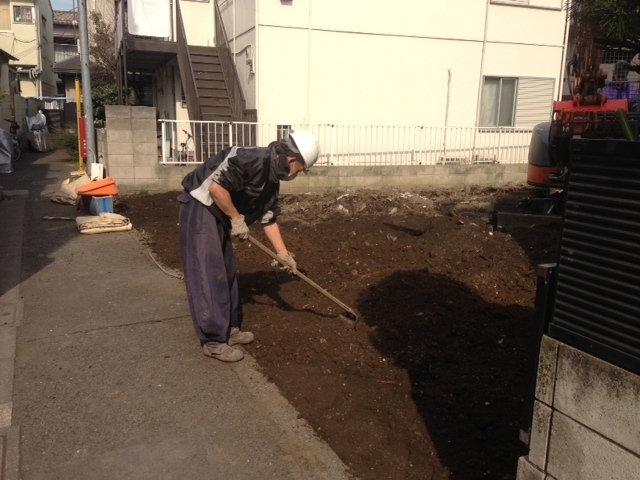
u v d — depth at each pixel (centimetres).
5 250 655
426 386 355
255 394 350
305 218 850
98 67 2214
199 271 381
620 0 222
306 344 414
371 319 450
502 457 292
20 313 474
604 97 649
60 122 2319
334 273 579
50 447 297
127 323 456
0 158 1322
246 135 1105
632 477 174
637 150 170
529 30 1340
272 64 1134
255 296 509
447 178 1261
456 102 1307
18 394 349
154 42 1251
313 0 1138
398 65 1237
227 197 366
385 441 306
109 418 324
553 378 202
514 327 439
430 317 446
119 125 997
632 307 174
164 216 854
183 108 1405
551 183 754
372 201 938
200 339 395
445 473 282
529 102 1384
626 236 175
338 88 1195
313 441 303
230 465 284
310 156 385
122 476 276
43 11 2991
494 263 605
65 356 399
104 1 2558
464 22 1276
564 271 197
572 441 195
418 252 654
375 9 1191
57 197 941
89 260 624
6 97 1784
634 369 174
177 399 344
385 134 1241
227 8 1296
